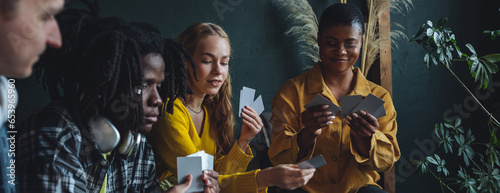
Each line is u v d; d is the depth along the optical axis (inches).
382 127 86.3
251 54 110.4
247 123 76.4
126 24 51.3
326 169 83.2
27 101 93.4
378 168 81.7
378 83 118.1
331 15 82.6
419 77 125.6
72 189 46.6
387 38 115.6
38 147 45.8
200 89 74.2
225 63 75.1
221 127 78.7
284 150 81.6
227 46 74.8
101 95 47.9
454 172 129.3
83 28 49.9
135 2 100.5
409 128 125.2
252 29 110.2
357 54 83.6
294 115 85.0
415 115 125.6
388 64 118.2
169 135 70.2
